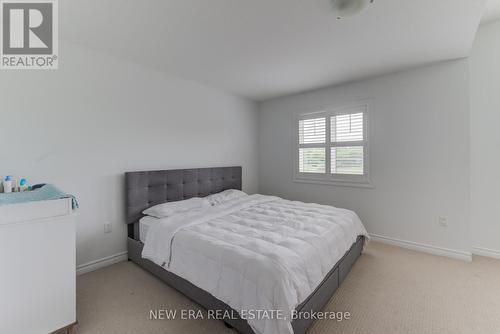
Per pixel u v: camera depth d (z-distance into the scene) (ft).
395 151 9.63
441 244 8.80
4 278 4.13
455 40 6.95
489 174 8.35
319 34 6.57
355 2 4.99
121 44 7.15
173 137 9.82
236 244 5.38
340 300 6.03
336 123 11.19
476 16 5.72
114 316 5.45
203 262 5.35
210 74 9.68
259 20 5.88
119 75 8.11
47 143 6.64
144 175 8.56
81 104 7.25
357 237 8.32
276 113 13.55
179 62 8.50
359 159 10.57
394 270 7.63
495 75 8.13
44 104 6.57
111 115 7.94
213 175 11.33
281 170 13.42
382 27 6.21
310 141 12.15
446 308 5.70
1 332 4.12
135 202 8.30
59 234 4.73
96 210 7.66
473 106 8.50
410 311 5.60
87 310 5.64
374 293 6.34
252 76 9.91
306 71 9.33
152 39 6.84
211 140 11.50
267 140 14.02
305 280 4.72
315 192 12.03
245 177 13.55
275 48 7.41
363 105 10.37
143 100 8.78
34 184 6.38
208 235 6.01
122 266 7.92
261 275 4.33
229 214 8.29
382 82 9.84
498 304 5.83
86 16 5.67
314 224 6.93
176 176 9.66
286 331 3.91
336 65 8.76
